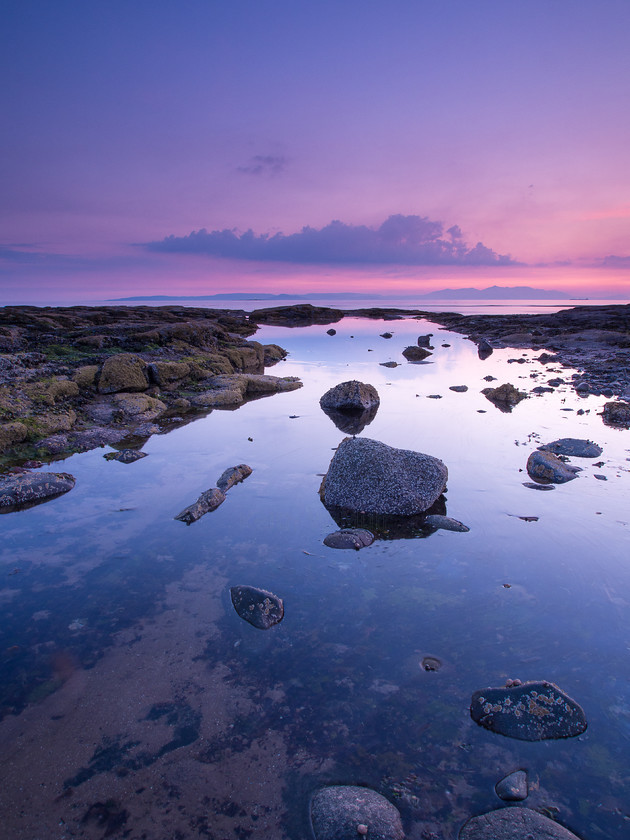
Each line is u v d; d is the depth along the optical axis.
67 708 3.54
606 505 7.03
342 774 3.06
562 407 13.26
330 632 4.39
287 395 15.55
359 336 37.69
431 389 16.25
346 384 13.65
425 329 44.88
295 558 5.65
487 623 4.51
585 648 4.19
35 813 2.80
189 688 3.74
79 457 9.19
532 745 3.28
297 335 38.31
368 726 3.41
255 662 4.02
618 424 11.40
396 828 2.70
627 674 3.89
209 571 5.37
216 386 15.50
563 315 47.88
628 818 2.79
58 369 14.23
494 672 3.91
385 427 11.30
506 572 5.36
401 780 3.02
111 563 5.53
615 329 33.44
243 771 3.07
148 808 2.84
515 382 17.58
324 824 2.72
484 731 3.38
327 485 7.28
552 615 4.63
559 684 3.79
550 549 5.84
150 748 3.23
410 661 4.03
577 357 24.20
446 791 2.96
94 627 4.44
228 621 4.54
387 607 4.75
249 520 6.62
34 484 7.32
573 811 2.83
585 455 9.10
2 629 4.41
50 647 4.18
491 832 2.66
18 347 18.11
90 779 3.01
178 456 9.23
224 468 8.57
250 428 11.30
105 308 42.66
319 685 3.77
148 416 12.26
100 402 12.80
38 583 5.14
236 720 3.45
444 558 5.66
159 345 20.41
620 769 3.10
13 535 6.16
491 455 9.19
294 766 3.11
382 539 6.11
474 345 31.66
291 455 9.29
